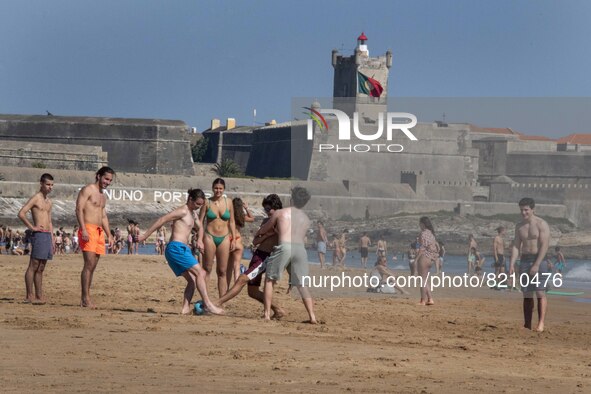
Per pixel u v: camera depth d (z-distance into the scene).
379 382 23.00
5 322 32.25
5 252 120.94
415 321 38.81
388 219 47.81
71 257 92.88
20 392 19.98
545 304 37.78
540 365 27.66
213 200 38.47
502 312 43.44
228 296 37.03
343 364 25.62
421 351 29.25
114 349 26.72
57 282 53.44
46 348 26.45
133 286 52.53
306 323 35.69
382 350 28.81
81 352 25.94
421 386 22.62
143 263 85.56
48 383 21.12
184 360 25.28
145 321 33.78
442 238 48.81
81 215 38.44
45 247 40.47
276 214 36.16
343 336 32.28
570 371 26.73
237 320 35.09
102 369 23.30
